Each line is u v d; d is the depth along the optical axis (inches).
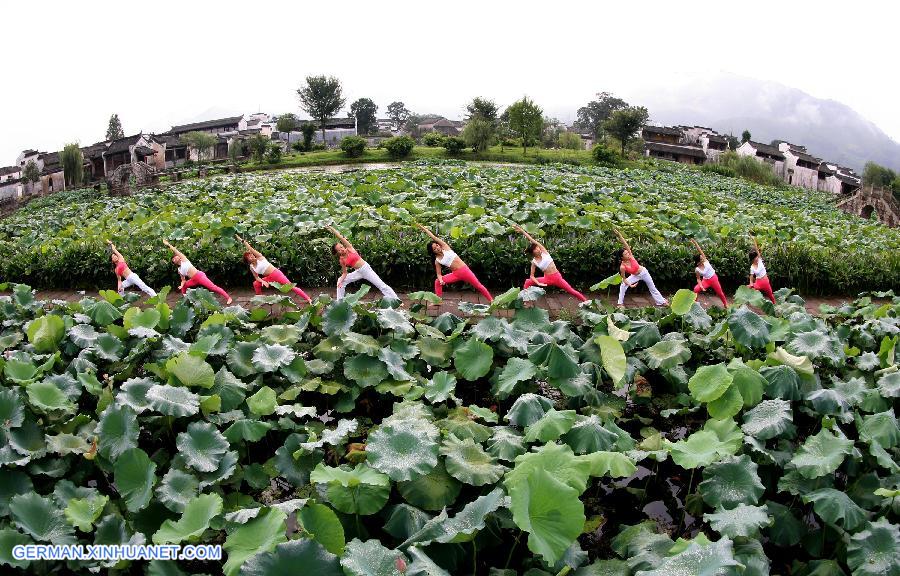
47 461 168.6
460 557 140.6
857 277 483.2
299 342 265.0
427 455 160.6
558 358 214.1
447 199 682.2
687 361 252.8
